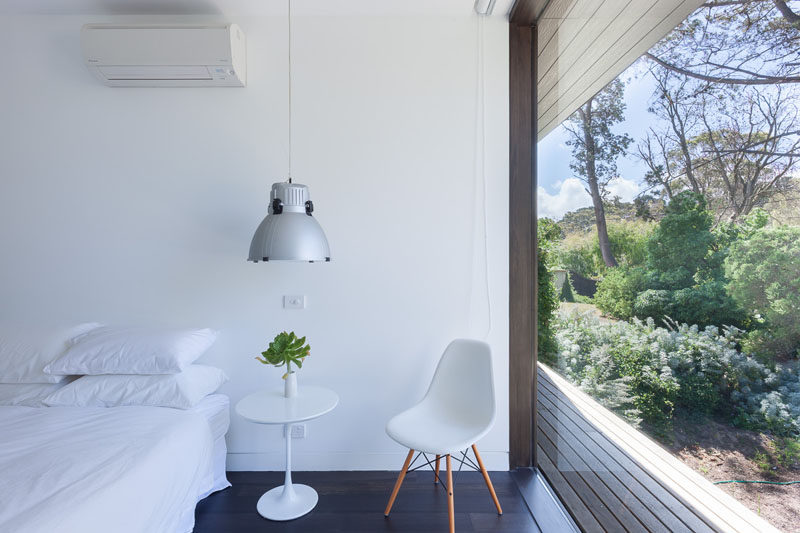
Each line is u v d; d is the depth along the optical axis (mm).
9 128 2219
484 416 1870
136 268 2230
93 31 1986
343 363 2242
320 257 1720
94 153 2217
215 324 2234
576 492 1735
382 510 1875
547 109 2064
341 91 2215
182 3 2098
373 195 2227
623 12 1329
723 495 905
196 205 2230
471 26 2213
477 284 2240
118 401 1773
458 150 2227
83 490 1096
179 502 1454
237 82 2156
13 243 2229
